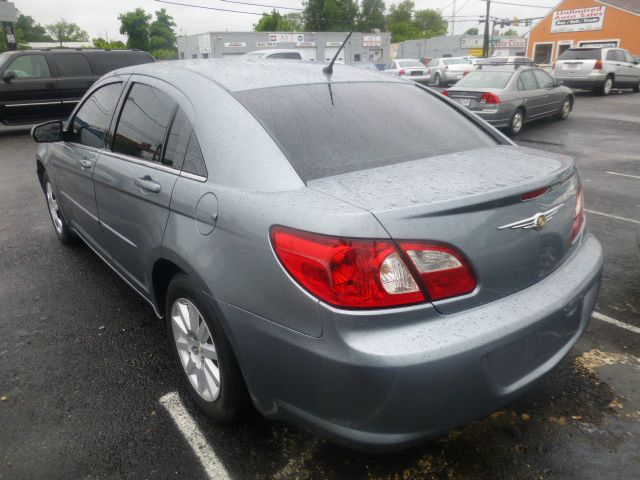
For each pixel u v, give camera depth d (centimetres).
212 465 227
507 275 192
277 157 210
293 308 179
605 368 288
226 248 204
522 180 199
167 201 241
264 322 190
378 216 169
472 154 244
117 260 335
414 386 167
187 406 265
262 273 188
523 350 193
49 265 452
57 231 504
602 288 386
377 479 217
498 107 1092
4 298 389
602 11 3166
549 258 211
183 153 245
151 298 289
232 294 201
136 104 301
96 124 348
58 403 269
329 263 168
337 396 174
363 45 4259
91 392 278
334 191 190
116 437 244
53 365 303
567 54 2014
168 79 278
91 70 1295
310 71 286
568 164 230
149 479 221
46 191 499
